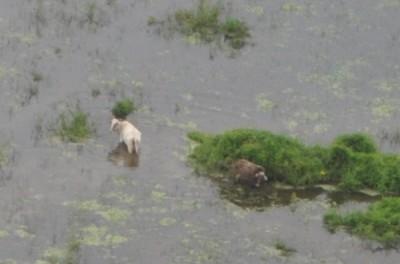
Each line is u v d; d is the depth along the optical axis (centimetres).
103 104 8350
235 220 6875
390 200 7106
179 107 8406
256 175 7244
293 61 9475
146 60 9219
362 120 8531
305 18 10388
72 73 8838
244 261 6394
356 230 6844
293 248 6594
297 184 7375
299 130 8244
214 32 9894
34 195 6962
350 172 7475
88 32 9650
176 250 6456
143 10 10238
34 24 9700
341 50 9775
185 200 7062
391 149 8062
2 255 6247
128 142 7600
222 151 7531
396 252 6662
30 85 8538
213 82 8931
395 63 9606
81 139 7769
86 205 6894
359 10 10688
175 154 7669
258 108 8550
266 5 10625
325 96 8900
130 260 6309
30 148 7575
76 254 6322
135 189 7144
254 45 9725
